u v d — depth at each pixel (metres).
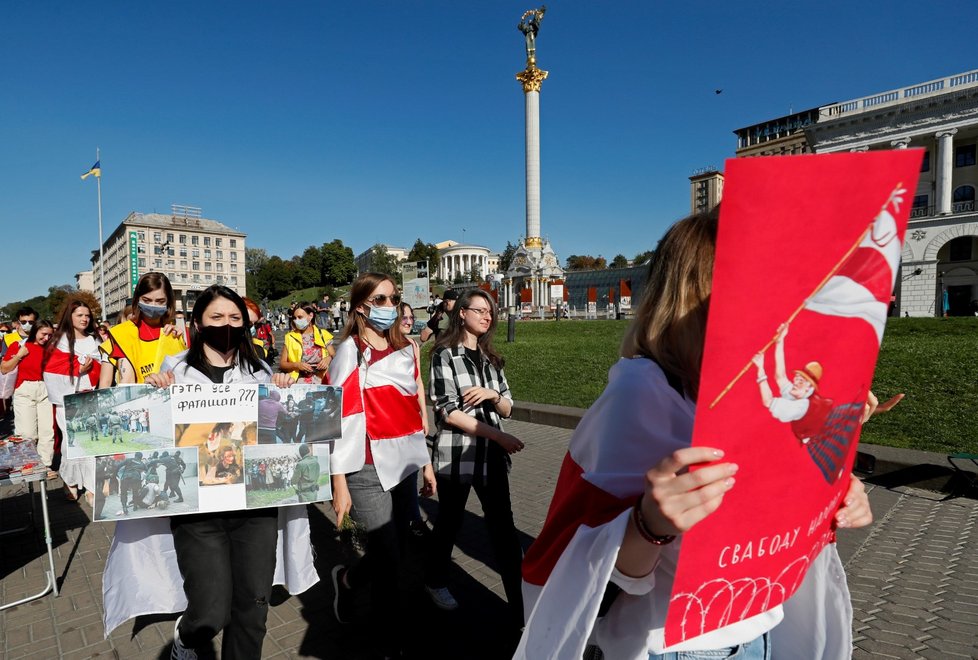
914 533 4.59
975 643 3.12
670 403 1.07
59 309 5.85
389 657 2.93
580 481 1.13
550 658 1.02
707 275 1.13
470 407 3.20
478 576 4.04
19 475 3.60
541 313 47.41
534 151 46.66
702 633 0.98
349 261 110.94
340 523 2.79
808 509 1.00
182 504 2.40
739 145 88.50
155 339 4.18
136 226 94.12
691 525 0.86
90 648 3.20
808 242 0.80
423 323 16.38
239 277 105.75
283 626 3.40
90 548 4.64
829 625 1.28
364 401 2.99
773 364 0.85
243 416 2.54
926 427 7.18
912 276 40.25
